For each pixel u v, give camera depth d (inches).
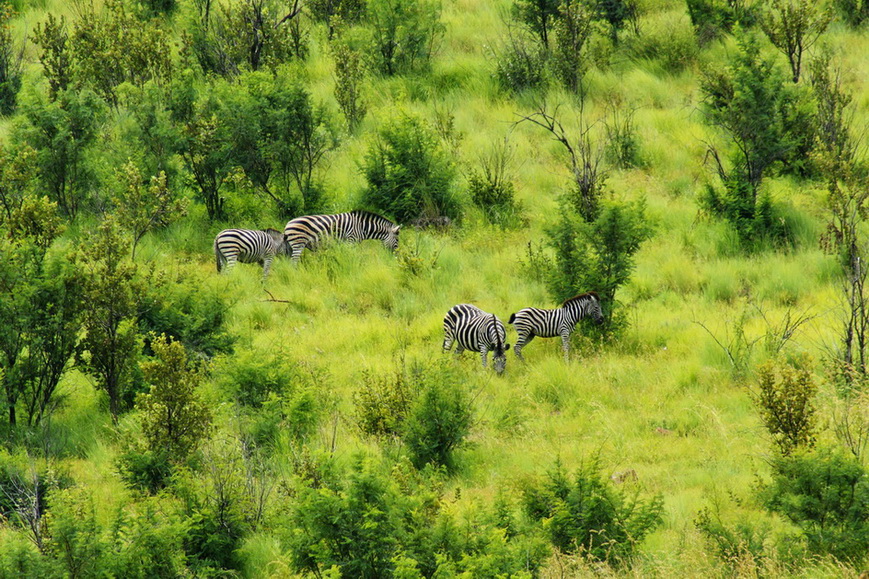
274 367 1718.8
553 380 1785.2
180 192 2645.2
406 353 1946.4
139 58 2970.0
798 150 2805.1
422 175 2721.5
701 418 1612.9
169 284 1893.5
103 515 1259.8
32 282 1631.4
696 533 1155.3
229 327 1980.8
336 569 962.7
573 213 2194.9
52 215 1800.0
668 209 2664.9
